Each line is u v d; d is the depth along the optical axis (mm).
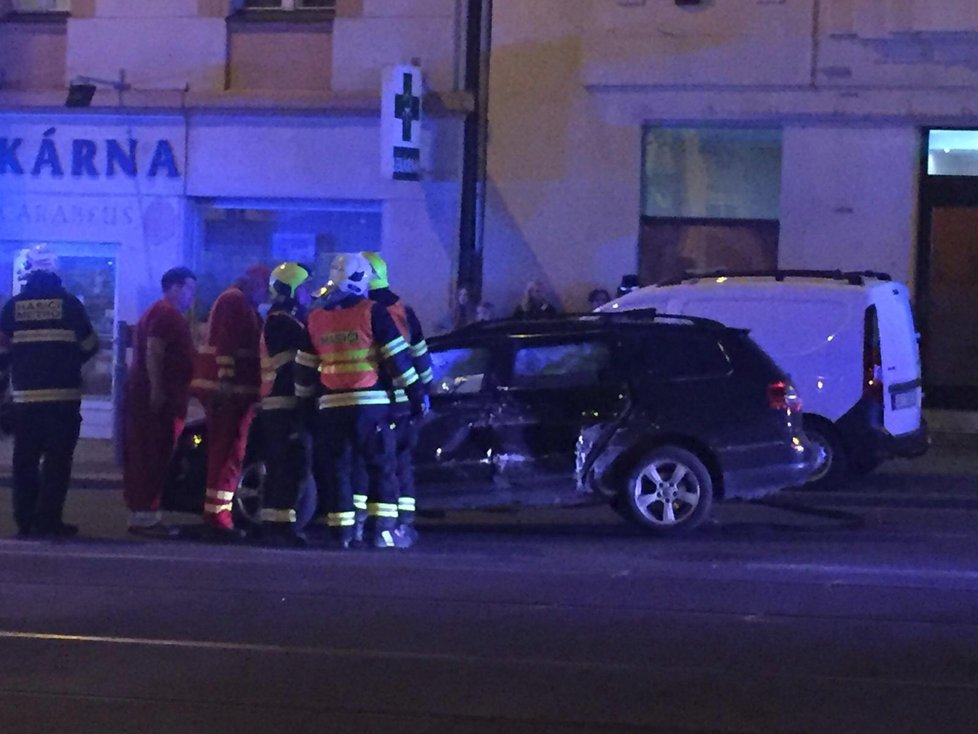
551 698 6555
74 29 18969
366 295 10352
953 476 15047
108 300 19156
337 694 6605
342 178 18547
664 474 11117
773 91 17641
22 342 10695
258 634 7746
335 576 9375
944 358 17641
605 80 18000
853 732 6062
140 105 18719
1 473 15344
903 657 7305
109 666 7066
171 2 18766
